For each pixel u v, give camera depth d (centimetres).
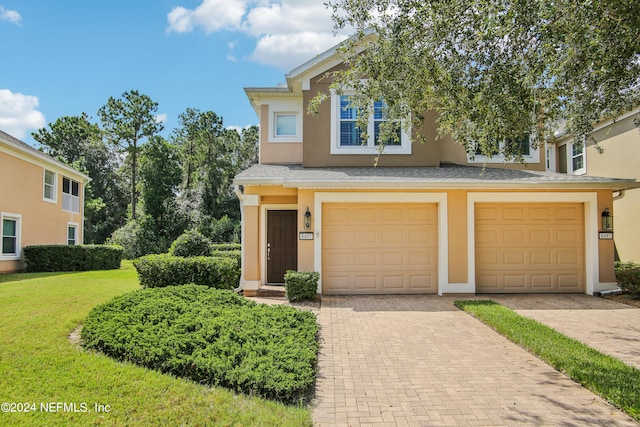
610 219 1098
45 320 666
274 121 1393
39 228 1898
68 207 2202
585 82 681
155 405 406
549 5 523
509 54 616
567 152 1709
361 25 642
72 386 434
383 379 514
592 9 539
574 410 425
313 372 510
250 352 534
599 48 581
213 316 661
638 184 1061
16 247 1725
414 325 778
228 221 3553
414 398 457
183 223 3650
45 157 1894
